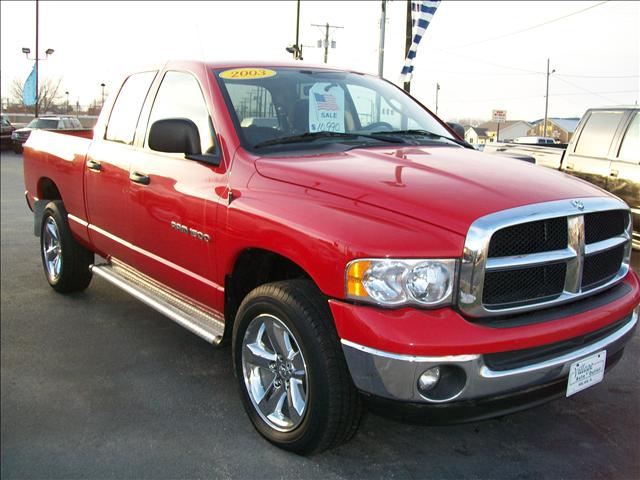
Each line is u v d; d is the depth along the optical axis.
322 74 4.19
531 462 3.01
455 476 2.88
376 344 2.50
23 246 7.50
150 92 4.27
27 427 3.18
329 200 2.83
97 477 2.79
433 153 3.48
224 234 3.26
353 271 2.58
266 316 3.04
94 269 4.83
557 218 2.73
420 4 13.52
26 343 4.29
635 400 3.69
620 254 3.18
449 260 2.52
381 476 2.87
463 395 2.51
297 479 2.83
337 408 2.75
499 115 52.81
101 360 4.04
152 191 3.87
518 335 2.54
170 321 4.83
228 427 3.27
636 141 7.52
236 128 3.48
